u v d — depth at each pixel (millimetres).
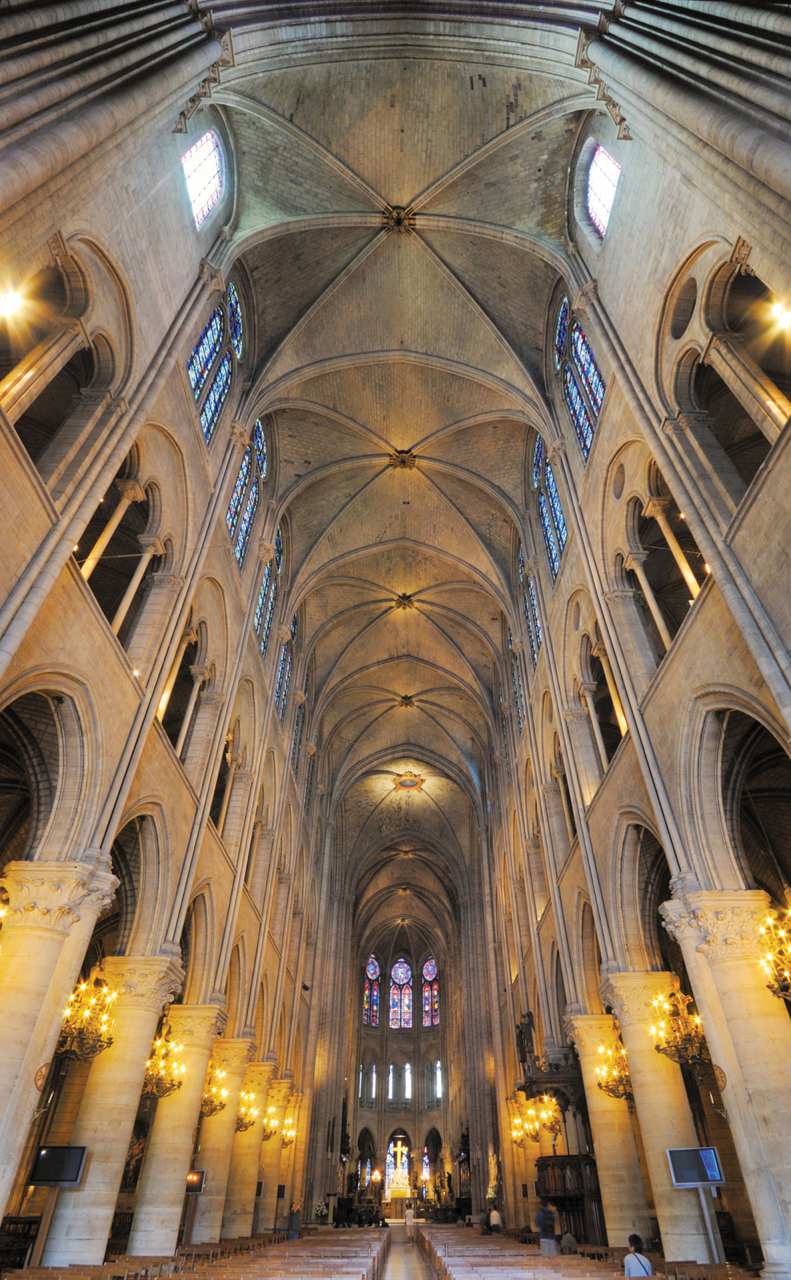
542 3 13562
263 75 15617
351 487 26891
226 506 18734
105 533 12477
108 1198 11438
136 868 14352
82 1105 12195
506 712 29062
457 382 23328
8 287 9102
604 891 15641
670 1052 12445
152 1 11984
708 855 11305
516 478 24938
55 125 9266
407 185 19188
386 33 15305
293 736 29000
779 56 8953
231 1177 20953
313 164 18391
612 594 15523
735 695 10625
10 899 10344
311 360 21922
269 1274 8703
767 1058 9617
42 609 10016
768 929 10367
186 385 15398
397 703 37344
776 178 8414
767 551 9391
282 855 27281
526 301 20438
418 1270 18953
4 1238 12359
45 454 10773
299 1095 31266
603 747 17078
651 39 11828
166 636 14383
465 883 43156
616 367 13922
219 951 17906
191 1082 15797
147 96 11047
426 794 43656
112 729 11961
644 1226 14477
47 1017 9742
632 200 13602
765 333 12562
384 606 32188
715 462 11281
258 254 19562
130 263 12172
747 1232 17422
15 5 8742
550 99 16094
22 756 11578
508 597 26703
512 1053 28750
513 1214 26625
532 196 18281
